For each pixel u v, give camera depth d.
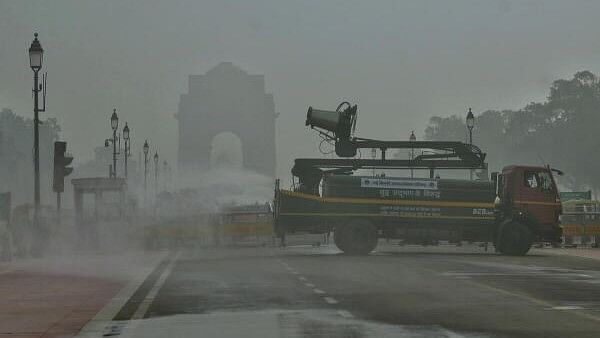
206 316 38.59
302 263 77.06
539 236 94.88
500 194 95.12
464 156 104.12
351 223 92.62
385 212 93.38
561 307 41.09
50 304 43.88
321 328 34.31
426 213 93.94
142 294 48.97
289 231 93.50
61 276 62.84
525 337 31.48
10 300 45.84
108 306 42.78
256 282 56.47
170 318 38.06
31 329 34.81
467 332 32.91
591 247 115.94
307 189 96.25
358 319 37.06
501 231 93.25
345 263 76.62
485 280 57.34
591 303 42.78
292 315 38.59
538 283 54.75
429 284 54.25
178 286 53.81
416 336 31.95
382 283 55.19
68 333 33.69
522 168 94.50
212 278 60.19
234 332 33.50
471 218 94.31
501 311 39.62
